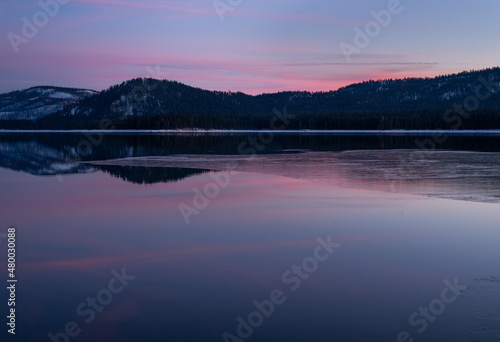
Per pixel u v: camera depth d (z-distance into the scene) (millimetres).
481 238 10891
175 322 6648
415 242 10594
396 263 9133
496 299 7301
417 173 23188
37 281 8312
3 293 7742
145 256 9727
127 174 24438
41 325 6598
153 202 15883
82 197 17078
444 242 10578
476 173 23062
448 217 13094
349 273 8578
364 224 12289
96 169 27188
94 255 9805
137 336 6234
